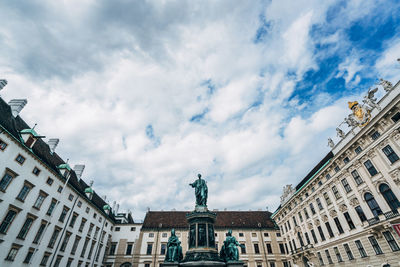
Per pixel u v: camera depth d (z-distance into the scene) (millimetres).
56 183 30609
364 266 26062
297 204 42062
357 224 27516
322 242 34281
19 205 24078
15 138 23828
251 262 44625
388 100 23922
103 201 50750
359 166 27312
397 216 21547
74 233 34312
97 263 41062
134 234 47719
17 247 23609
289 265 44094
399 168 22312
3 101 26125
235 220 52312
